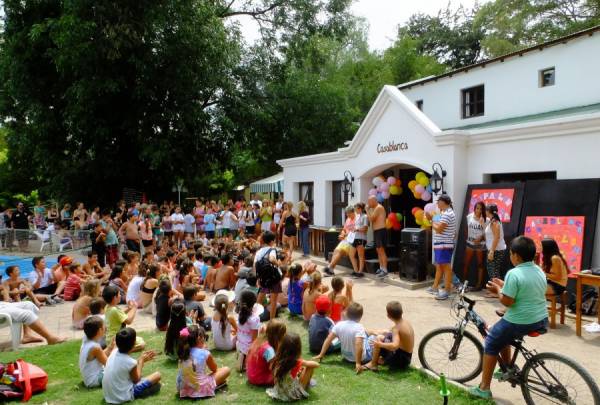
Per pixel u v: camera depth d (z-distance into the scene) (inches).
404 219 493.4
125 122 746.8
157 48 710.5
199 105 787.4
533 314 156.9
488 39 1143.0
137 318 316.2
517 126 338.3
